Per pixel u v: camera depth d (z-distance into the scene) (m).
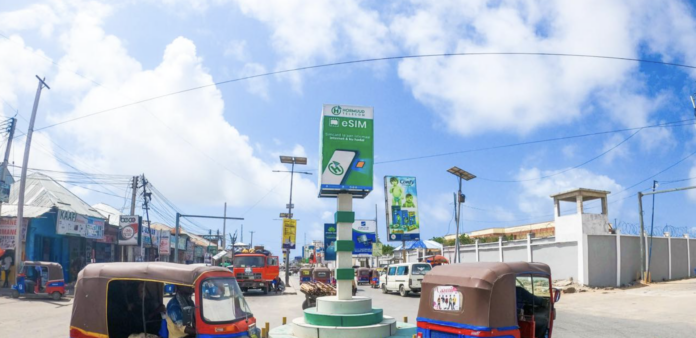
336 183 13.91
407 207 44.38
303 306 18.03
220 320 8.30
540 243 31.22
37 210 29.17
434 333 8.55
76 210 33.41
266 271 29.91
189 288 8.94
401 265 30.77
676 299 21.27
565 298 24.27
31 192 33.25
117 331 8.95
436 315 8.57
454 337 8.17
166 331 8.73
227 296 8.66
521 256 32.88
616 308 19.56
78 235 32.41
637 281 29.59
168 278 8.38
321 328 12.23
